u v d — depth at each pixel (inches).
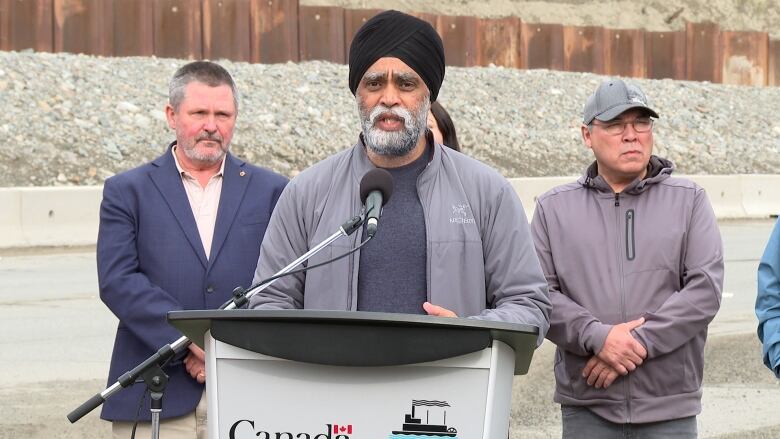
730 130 1348.4
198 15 1230.3
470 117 1213.1
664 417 290.8
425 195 239.6
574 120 1270.9
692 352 294.0
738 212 1122.7
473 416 194.2
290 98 1132.5
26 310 620.7
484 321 190.2
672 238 295.0
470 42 1403.8
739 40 1579.7
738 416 438.3
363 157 245.0
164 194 294.5
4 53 1082.1
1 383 473.7
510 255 237.3
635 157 296.8
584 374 294.5
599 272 297.6
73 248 819.4
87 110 1003.9
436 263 234.7
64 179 898.1
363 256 237.3
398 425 194.7
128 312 284.4
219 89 295.0
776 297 241.3
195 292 290.2
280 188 301.9
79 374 490.3
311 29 1294.3
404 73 233.5
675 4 2066.9
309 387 195.6
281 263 244.7
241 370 196.7
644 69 1515.7
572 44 1471.5
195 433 285.9
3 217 808.3
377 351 191.8
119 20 1194.0
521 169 1124.5
